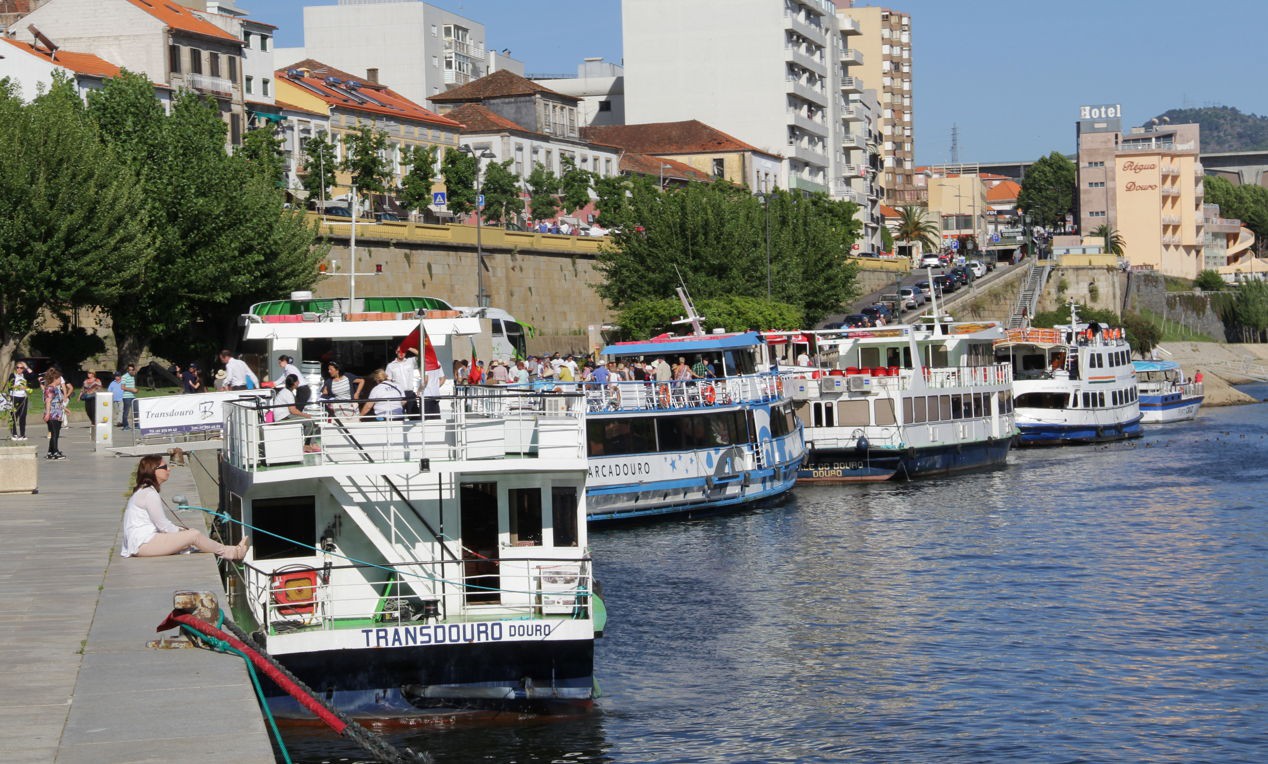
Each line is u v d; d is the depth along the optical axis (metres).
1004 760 23.56
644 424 47.75
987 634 31.84
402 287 82.50
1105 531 46.53
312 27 159.00
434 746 22.86
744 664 29.14
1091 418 81.00
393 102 121.69
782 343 65.75
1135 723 25.39
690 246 94.75
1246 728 25.06
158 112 69.75
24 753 12.61
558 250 97.38
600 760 23.05
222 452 29.42
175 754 12.52
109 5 90.62
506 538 24.44
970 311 134.25
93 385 50.19
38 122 61.94
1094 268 153.62
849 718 25.55
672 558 41.62
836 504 53.94
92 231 61.75
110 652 16.14
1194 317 180.88
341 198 101.44
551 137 130.75
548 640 23.31
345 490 24.05
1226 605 34.72
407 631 22.91
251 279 68.06
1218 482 60.16
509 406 24.95
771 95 165.25
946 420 64.06
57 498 31.03
